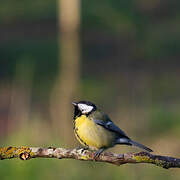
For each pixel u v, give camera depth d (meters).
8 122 14.97
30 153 4.61
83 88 18.84
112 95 18.83
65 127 12.86
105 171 8.93
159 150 14.05
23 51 28.34
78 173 8.56
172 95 20.75
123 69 23.98
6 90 22.47
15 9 34.34
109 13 14.89
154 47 21.44
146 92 19.33
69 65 14.57
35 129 9.78
